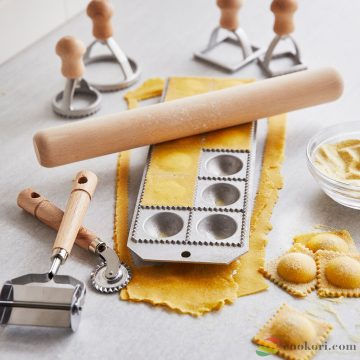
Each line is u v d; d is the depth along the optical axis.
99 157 0.84
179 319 0.64
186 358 0.60
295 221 0.74
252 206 0.75
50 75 1.00
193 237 0.69
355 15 1.10
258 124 0.88
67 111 0.91
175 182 0.76
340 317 0.64
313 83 0.84
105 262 0.69
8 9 1.01
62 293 0.62
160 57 1.03
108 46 0.96
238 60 1.02
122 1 1.17
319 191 0.78
